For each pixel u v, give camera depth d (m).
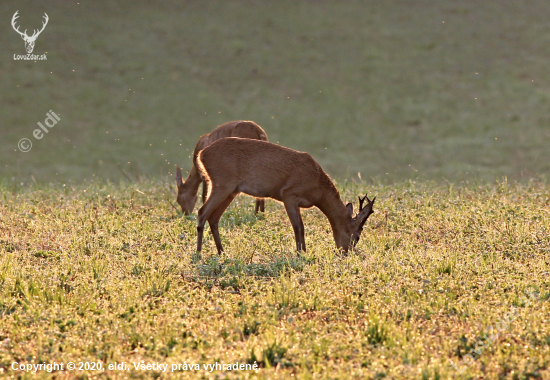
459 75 135.62
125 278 25.31
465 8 166.88
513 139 109.50
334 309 22.03
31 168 95.88
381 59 142.50
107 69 134.50
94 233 32.19
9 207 38.00
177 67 137.12
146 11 162.50
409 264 26.25
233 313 21.53
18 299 22.33
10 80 126.94
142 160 101.62
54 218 35.41
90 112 119.19
